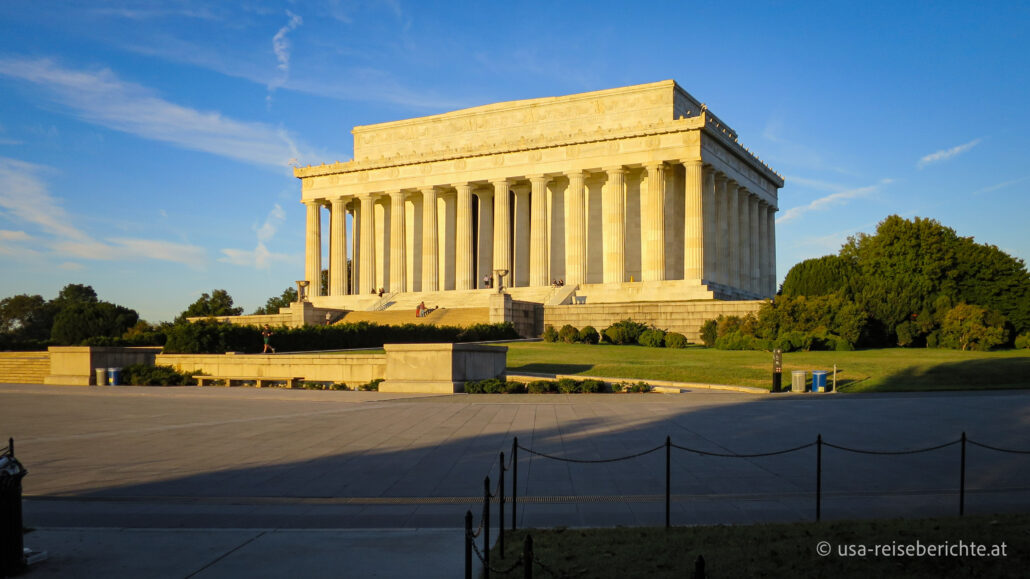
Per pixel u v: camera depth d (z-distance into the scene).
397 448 20.31
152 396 36.28
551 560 10.43
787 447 20.34
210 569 10.57
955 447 20.36
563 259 96.25
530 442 21.06
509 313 74.00
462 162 93.75
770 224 110.38
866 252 84.12
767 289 106.00
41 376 50.47
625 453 19.41
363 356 42.44
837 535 11.55
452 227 104.44
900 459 18.73
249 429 24.25
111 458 19.25
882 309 65.75
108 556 11.20
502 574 9.97
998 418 26.33
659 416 26.72
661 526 12.56
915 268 76.19
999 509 13.77
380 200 106.19
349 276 123.94
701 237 80.44
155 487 15.89
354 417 27.05
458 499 14.73
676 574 9.73
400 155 98.94
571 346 63.94
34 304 156.12
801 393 36.78
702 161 81.75
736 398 33.59
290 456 19.31
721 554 10.61
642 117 90.88
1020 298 72.44
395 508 14.04
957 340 62.84
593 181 95.38
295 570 10.48
